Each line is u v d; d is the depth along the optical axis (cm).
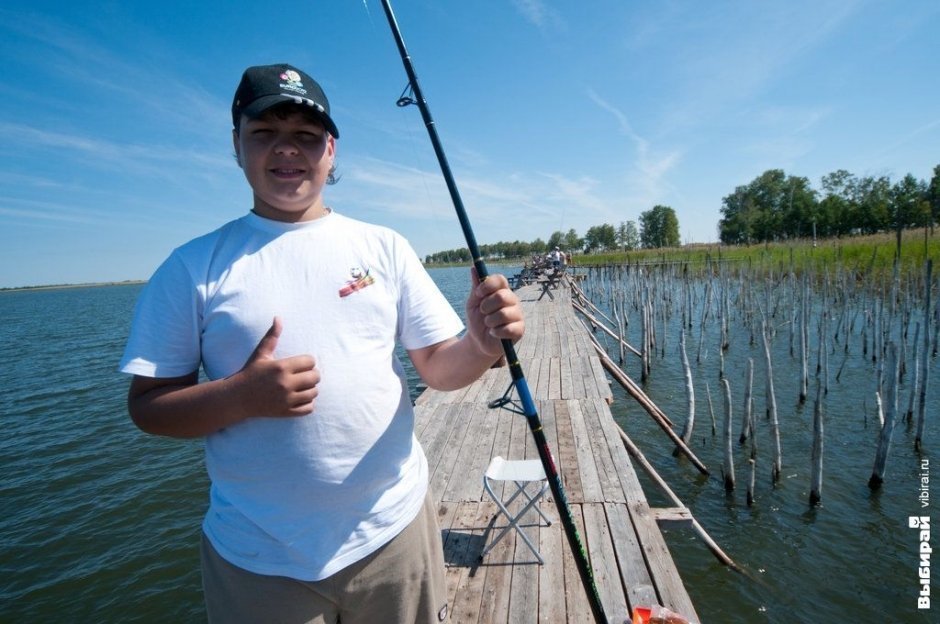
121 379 1777
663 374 1461
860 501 712
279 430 129
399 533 146
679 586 334
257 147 136
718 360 1562
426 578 155
